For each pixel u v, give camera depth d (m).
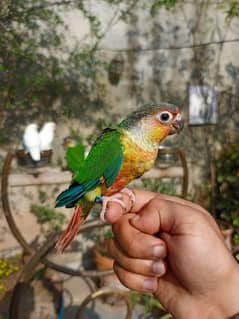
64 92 0.83
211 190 0.93
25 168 0.72
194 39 0.88
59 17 0.80
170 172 0.77
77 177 0.33
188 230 0.26
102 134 0.33
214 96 0.91
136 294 0.67
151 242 0.27
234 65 0.91
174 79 0.89
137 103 0.87
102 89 0.85
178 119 0.33
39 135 0.72
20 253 0.83
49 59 0.81
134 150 0.32
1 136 0.81
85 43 0.82
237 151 0.91
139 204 0.31
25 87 0.80
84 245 0.86
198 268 0.26
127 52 0.85
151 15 0.85
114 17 0.84
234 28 0.90
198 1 0.87
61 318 0.58
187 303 0.27
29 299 0.60
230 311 0.25
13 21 0.76
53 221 0.85
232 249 0.81
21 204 0.83
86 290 0.78
